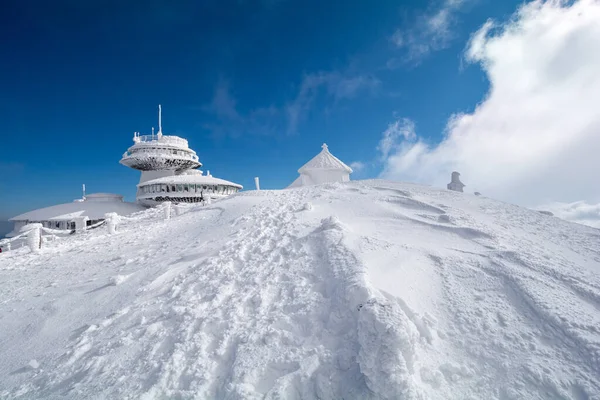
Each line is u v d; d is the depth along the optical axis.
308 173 31.77
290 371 3.86
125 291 7.29
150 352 4.53
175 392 3.71
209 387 3.76
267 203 15.13
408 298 5.14
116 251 12.23
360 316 3.82
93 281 8.51
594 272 6.05
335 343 4.18
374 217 10.59
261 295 5.71
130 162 48.19
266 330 4.62
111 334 5.31
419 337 4.18
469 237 8.16
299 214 11.56
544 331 4.23
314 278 6.09
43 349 5.28
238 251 8.32
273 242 8.76
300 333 4.54
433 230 8.87
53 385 4.21
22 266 11.85
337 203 12.83
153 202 42.88
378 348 3.45
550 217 10.59
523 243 7.75
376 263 6.29
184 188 42.16
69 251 13.55
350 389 3.50
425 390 3.37
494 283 5.51
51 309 6.97
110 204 43.97
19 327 6.33
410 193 13.50
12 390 4.23
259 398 3.52
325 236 7.85
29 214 41.72
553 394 3.37
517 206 12.06
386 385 3.24
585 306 4.71
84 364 4.52
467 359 3.95
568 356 3.80
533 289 5.11
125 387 3.87
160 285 7.18
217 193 44.00
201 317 5.25
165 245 11.55
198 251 9.30
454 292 5.35
